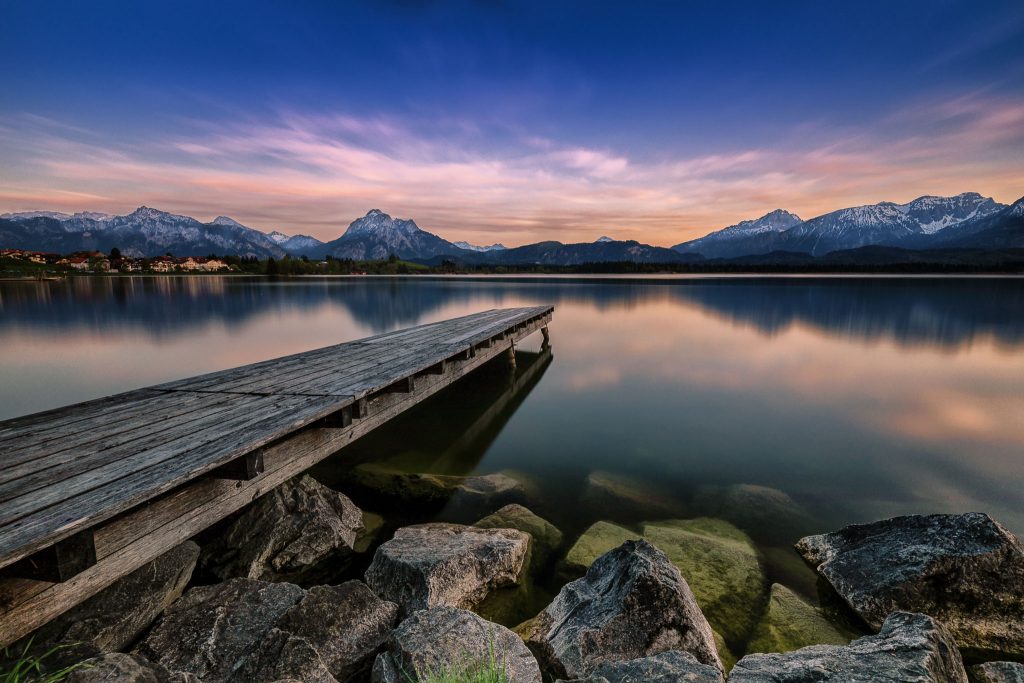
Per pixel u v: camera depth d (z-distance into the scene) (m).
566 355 22.77
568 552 6.29
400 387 8.29
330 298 61.94
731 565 5.98
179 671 3.45
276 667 3.66
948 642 3.65
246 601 4.59
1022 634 4.67
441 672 3.54
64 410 5.81
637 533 6.84
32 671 3.29
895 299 54.31
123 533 3.88
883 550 5.57
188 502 4.46
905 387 16.55
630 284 96.81
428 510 7.55
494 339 15.69
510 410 13.81
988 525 5.17
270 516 6.20
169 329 32.88
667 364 20.61
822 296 59.56
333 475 8.78
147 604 4.43
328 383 7.32
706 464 9.78
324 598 4.54
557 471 9.43
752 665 3.52
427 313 42.91
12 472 3.97
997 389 16.28
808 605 5.33
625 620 4.35
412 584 5.04
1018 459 10.12
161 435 4.90
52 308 48.09
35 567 3.30
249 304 52.88
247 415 5.62
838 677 3.17
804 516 7.55
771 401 14.87
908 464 9.79
